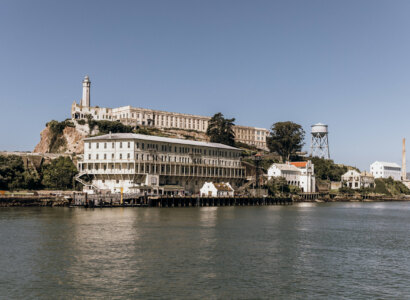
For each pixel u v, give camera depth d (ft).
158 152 583.17
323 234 296.51
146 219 355.36
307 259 210.18
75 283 164.86
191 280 170.50
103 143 566.36
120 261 197.77
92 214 386.93
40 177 564.71
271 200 653.71
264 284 167.32
